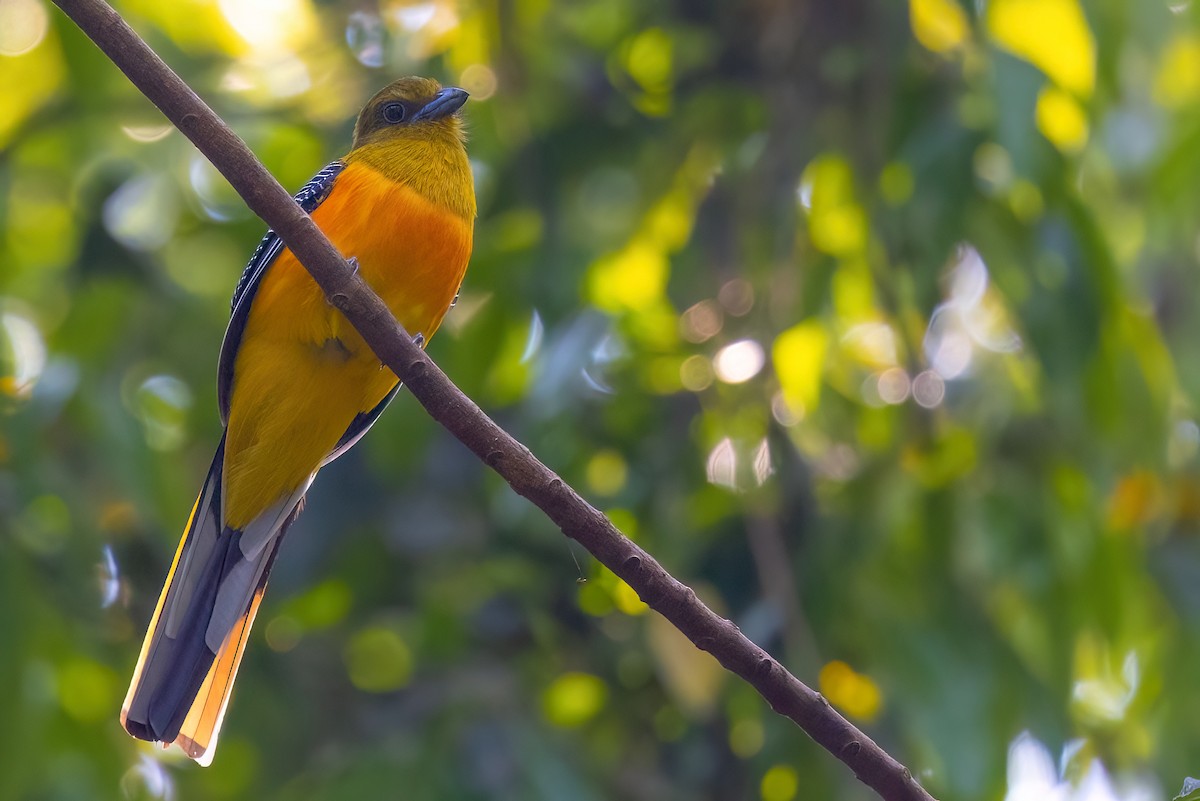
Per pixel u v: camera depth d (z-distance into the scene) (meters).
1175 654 11.98
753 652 7.09
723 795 12.10
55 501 11.65
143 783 12.59
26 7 13.97
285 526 9.58
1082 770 12.46
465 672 11.84
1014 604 11.92
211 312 12.98
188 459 13.02
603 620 12.34
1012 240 11.20
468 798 10.80
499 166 12.52
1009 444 11.88
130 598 12.13
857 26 12.24
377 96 10.57
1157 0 11.81
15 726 10.40
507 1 12.50
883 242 11.61
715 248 12.69
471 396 11.78
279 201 7.49
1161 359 11.66
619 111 12.65
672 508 11.97
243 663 12.45
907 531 11.57
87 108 12.73
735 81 12.74
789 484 11.98
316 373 9.34
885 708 11.26
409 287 9.48
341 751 11.95
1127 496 11.96
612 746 12.56
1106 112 12.10
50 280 13.57
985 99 11.17
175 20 13.55
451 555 12.25
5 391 12.04
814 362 11.92
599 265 12.12
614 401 12.28
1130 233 13.84
